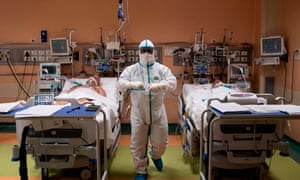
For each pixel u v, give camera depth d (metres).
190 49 4.74
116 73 4.70
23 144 2.32
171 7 4.73
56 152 2.55
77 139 2.54
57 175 2.98
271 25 4.48
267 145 2.57
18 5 4.70
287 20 4.18
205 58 4.60
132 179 2.89
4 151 3.69
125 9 4.69
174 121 4.89
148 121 2.82
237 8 4.79
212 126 2.33
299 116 2.13
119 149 3.80
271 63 4.23
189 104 3.47
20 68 4.79
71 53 4.55
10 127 4.84
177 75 4.78
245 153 2.62
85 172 2.82
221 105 2.39
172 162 3.35
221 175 2.98
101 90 3.75
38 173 3.03
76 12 4.72
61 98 2.77
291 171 3.05
